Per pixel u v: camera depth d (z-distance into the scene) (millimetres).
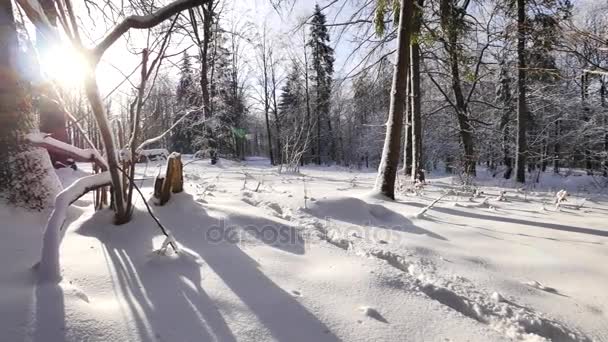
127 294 2031
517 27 8125
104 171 3238
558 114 18969
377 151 30219
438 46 10883
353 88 10812
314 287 2299
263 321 1875
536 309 2373
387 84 10891
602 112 17656
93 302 1898
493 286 2670
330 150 37875
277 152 28109
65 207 2344
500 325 2137
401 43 6082
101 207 3404
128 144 3396
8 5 3211
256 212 3959
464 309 2330
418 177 9148
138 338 1645
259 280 2330
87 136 3219
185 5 2871
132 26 2717
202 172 10539
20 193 3150
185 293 2092
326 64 19531
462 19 8766
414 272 2855
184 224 3238
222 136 18406
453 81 13383
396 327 1941
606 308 2420
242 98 29406
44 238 2117
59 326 1612
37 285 1943
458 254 3332
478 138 19234
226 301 2031
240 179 8102
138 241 2846
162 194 3596
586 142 18625
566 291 2668
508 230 4285
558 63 11055
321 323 1905
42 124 6512
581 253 3479
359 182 9391
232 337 1723
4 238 2607
